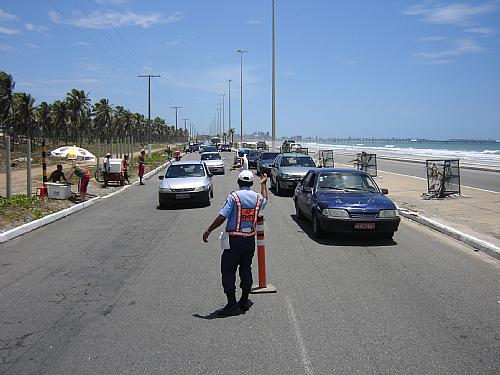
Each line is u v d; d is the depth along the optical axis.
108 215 14.39
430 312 5.65
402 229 11.42
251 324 5.30
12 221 12.02
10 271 7.82
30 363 4.39
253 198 5.80
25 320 5.53
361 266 7.89
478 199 15.70
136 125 133.25
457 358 4.41
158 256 8.80
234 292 5.67
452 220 11.90
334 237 10.44
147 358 4.46
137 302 6.15
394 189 18.89
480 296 6.27
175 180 16.55
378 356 4.45
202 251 9.18
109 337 4.99
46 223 12.80
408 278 7.15
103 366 4.30
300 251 9.05
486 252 8.87
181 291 6.61
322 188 11.08
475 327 5.18
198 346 4.72
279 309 5.79
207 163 31.98
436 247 9.41
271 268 7.78
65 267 8.05
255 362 4.34
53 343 4.85
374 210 9.59
